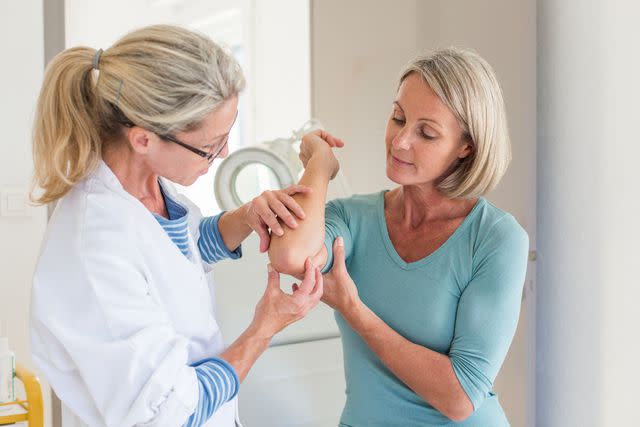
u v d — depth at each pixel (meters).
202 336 1.11
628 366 1.90
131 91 0.96
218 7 2.11
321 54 2.13
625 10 1.86
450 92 1.08
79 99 1.00
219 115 0.99
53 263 0.99
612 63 1.90
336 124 2.14
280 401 1.61
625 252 1.89
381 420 1.18
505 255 1.12
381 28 2.17
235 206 1.68
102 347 0.95
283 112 2.15
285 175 1.68
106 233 0.98
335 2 2.12
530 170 2.13
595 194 1.97
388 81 2.20
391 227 1.22
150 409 0.93
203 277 1.15
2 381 1.57
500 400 2.13
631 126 1.86
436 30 2.17
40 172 1.02
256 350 1.07
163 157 1.01
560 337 2.08
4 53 2.04
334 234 1.18
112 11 2.05
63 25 2.04
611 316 1.93
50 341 1.00
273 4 2.12
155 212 1.13
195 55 0.97
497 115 1.12
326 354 1.68
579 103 2.00
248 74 2.12
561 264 2.07
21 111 2.07
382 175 2.21
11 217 2.09
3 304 2.09
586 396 2.01
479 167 1.12
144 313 0.97
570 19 2.02
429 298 1.15
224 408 1.14
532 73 2.12
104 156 1.06
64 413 1.11
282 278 1.60
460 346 1.11
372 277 1.20
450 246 1.15
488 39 2.13
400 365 1.11
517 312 1.13
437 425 1.16
